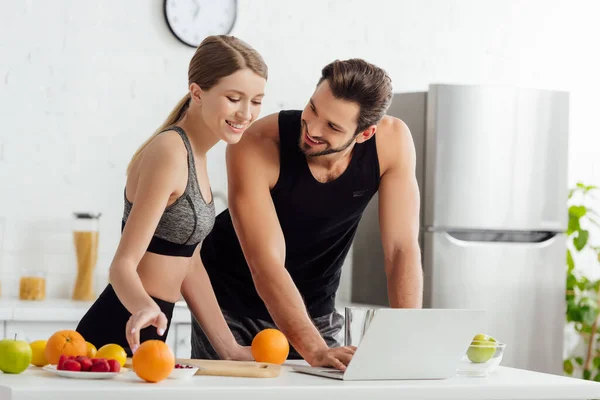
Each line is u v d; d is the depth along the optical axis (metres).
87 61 4.18
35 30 4.11
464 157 4.07
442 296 4.05
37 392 1.43
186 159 2.00
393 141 2.44
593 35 5.09
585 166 5.08
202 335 2.55
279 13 4.50
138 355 1.57
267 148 2.31
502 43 4.90
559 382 1.80
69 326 3.59
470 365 1.85
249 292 2.57
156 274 2.09
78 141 4.17
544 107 4.19
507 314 4.15
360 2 4.64
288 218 2.42
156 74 4.29
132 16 4.25
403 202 2.44
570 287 4.79
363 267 4.42
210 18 4.35
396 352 1.72
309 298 2.65
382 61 4.68
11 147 4.07
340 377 1.72
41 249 4.09
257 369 1.72
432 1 4.77
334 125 2.11
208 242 2.67
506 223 4.12
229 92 1.96
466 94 4.08
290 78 4.51
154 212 1.92
